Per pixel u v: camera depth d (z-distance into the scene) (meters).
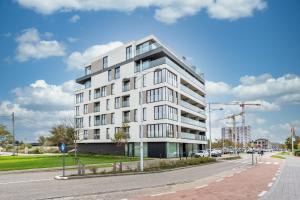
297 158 59.41
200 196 12.57
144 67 58.03
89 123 70.69
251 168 31.70
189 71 69.31
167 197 12.32
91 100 70.56
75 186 16.41
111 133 63.97
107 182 18.53
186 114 67.38
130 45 62.03
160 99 54.12
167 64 55.00
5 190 14.82
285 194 13.19
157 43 60.03
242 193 13.46
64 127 66.94
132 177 22.19
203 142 72.81
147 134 55.72
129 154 59.34
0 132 73.44
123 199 11.84
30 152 79.19
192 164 36.56
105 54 67.94
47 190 14.77
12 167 29.28
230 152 97.88
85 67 74.69
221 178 20.98
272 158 58.97
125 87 61.78
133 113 59.06
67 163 35.22
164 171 28.36
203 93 77.62
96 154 63.34
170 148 55.25
